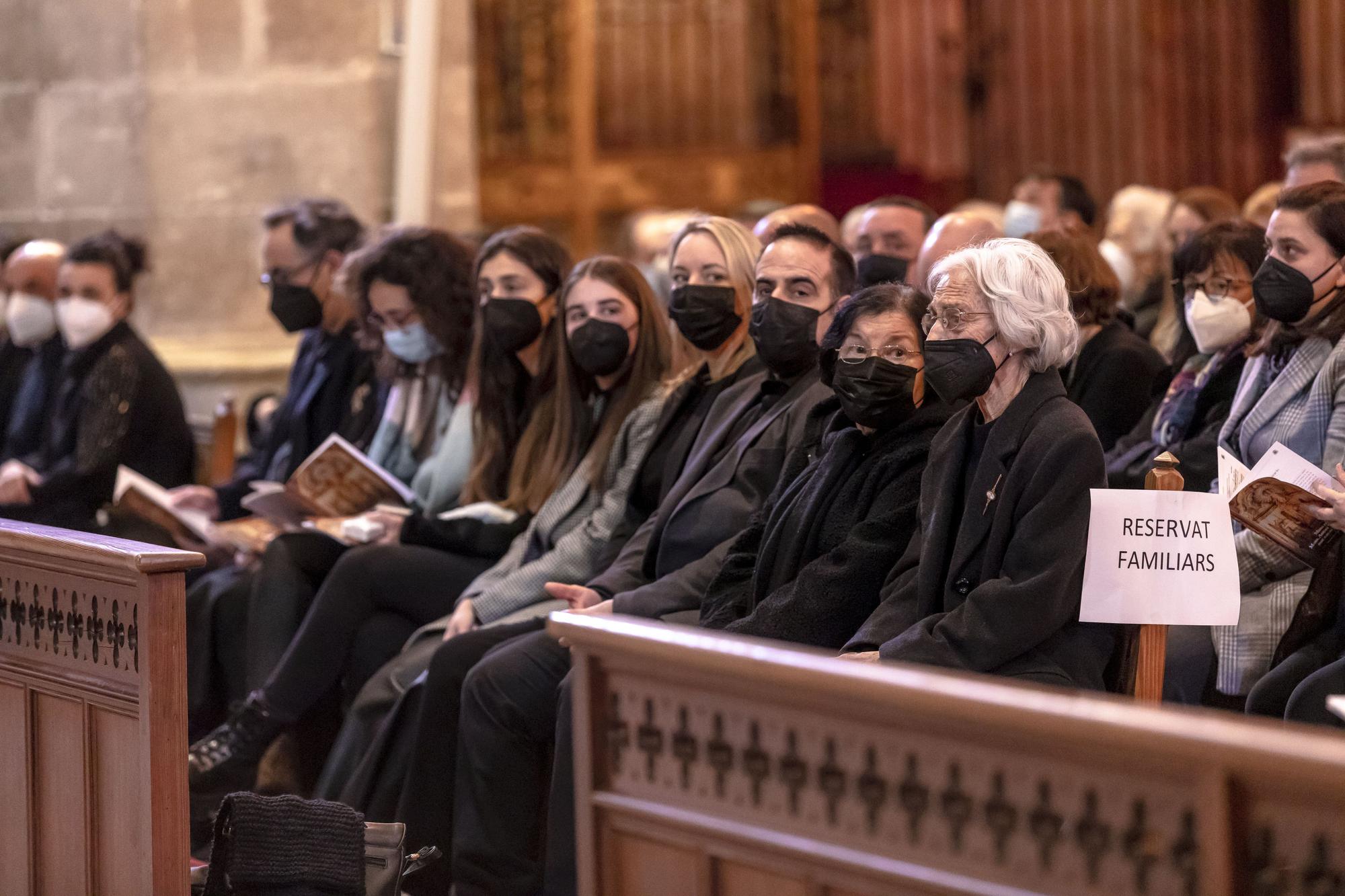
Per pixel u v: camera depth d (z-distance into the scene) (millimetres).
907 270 11320
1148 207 13750
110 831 6820
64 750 7156
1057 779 4180
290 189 17859
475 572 9742
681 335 9945
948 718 4293
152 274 18031
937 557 6566
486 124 23922
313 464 10016
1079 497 6188
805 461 7871
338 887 6512
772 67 24578
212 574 11359
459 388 10758
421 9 17250
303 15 17750
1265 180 25109
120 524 12297
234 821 6516
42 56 18062
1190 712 3900
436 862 8211
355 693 9594
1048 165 25828
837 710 4621
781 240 8289
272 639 10039
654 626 5152
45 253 14398
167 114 17922
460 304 10703
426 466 10570
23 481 12805
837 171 25766
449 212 18672
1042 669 6180
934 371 6512
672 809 5152
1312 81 24625
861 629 6676
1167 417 8719
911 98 25859
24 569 7367
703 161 24375
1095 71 25578
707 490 8352
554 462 9688
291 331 12219
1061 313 6430
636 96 24203
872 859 4570
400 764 8656
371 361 11781
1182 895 3953
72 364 13281
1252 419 7535
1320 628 6902
